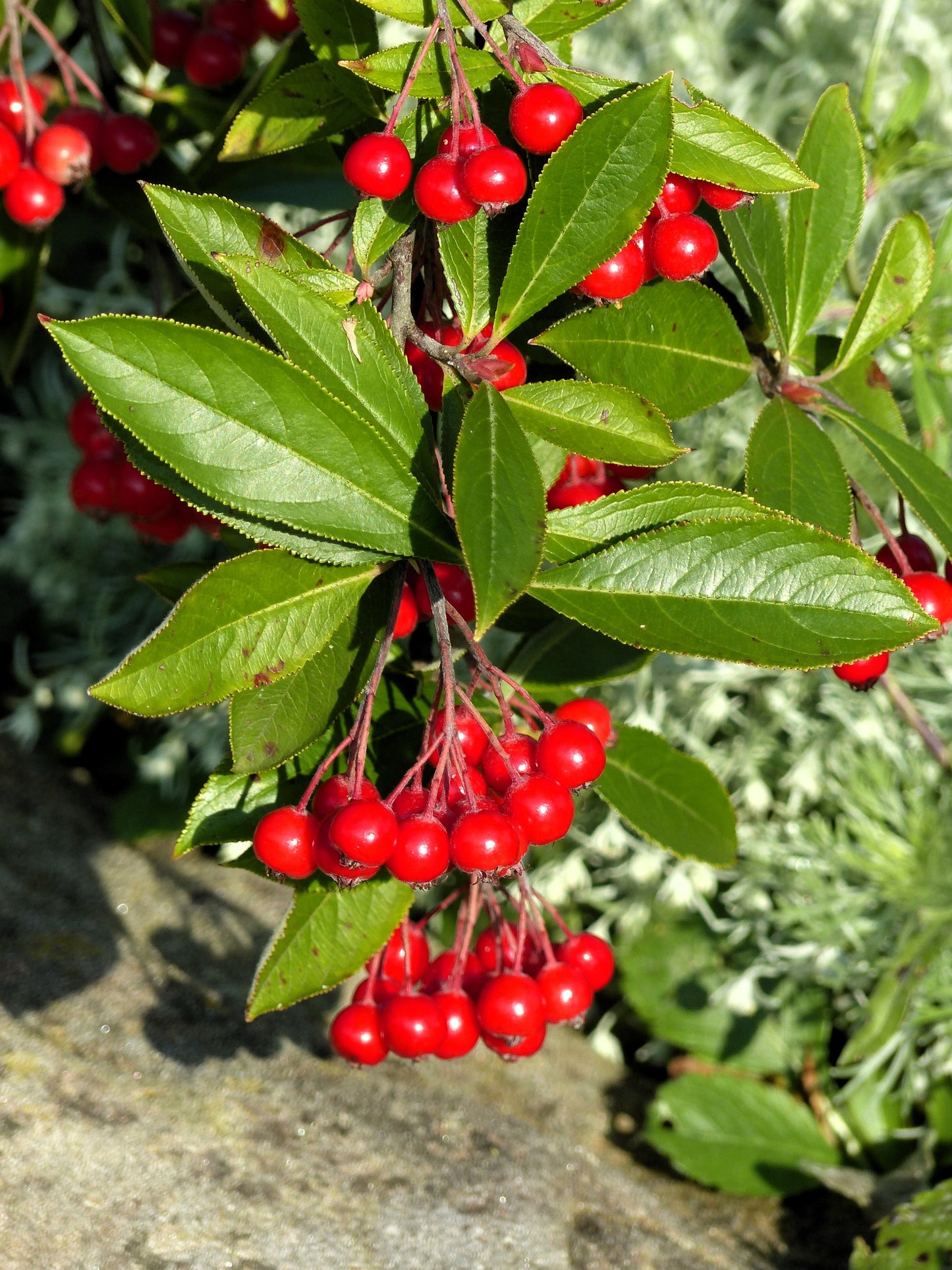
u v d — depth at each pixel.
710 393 0.20
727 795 0.21
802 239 0.20
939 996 0.33
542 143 0.17
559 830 0.16
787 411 0.20
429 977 0.21
